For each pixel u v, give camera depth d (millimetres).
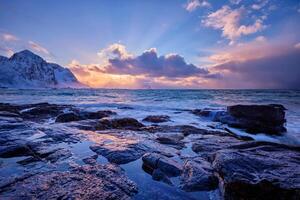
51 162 5617
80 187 4062
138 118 16656
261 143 7160
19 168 5172
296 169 4258
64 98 43938
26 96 49219
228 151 5324
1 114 12828
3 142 6805
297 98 42219
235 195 3848
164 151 6750
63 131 8883
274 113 11703
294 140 10289
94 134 8883
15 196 3680
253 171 4188
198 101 35719
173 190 4332
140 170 5340
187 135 10023
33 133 8289
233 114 13406
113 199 3773
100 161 5852
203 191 4316
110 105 26625
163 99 41062
